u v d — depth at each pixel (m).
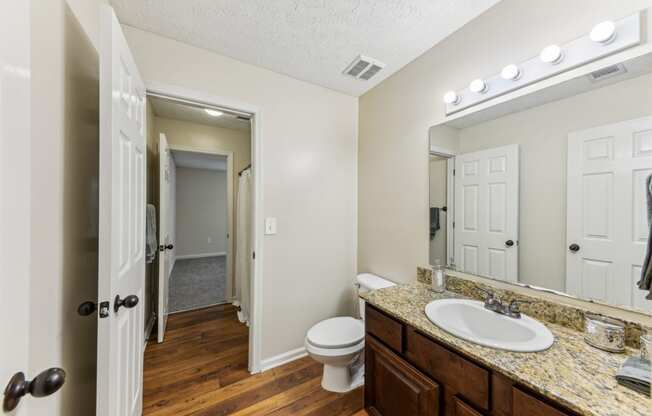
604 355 0.87
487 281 1.40
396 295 1.47
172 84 1.62
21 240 0.51
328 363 1.64
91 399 1.12
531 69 1.21
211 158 5.03
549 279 1.16
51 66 0.79
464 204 1.51
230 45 1.69
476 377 0.89
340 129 2.32
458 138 1.54
